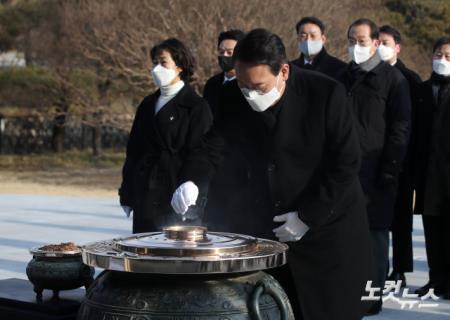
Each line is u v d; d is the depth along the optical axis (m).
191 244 3.48
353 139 3.98
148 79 19.27
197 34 17.91
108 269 3.37
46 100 24.27
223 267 3.27
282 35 17.45
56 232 11.05
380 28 7.48
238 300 3.36
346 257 4.02
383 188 6.23
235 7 17.77
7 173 23.48
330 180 3.93
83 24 20.41
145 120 5.94
